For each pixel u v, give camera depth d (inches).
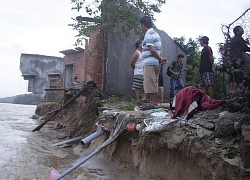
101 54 339.0
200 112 176.7
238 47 172.2
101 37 339.9
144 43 214.1
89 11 340.5
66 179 167.9
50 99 534.6
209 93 259.4
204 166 128.3
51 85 759.1
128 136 186.7
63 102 399.5
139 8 356.2
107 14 331.9
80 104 347.9
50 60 1082.1
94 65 342.3
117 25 342.6
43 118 462.0
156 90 216.8
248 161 107.3
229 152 120.6
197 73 504.4
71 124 326.0
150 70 212.2
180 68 359.3
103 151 206.4
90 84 329.1
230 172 113.3
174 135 148.5
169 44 492.7
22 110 685.9
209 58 256.2
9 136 291.3
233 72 176.2
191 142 135.6
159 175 153.8
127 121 183.9
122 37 358.9
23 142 262.8
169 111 199.8
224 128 135.7
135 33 347.9
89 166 194.2
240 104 169.0
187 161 139.6
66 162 203.9
